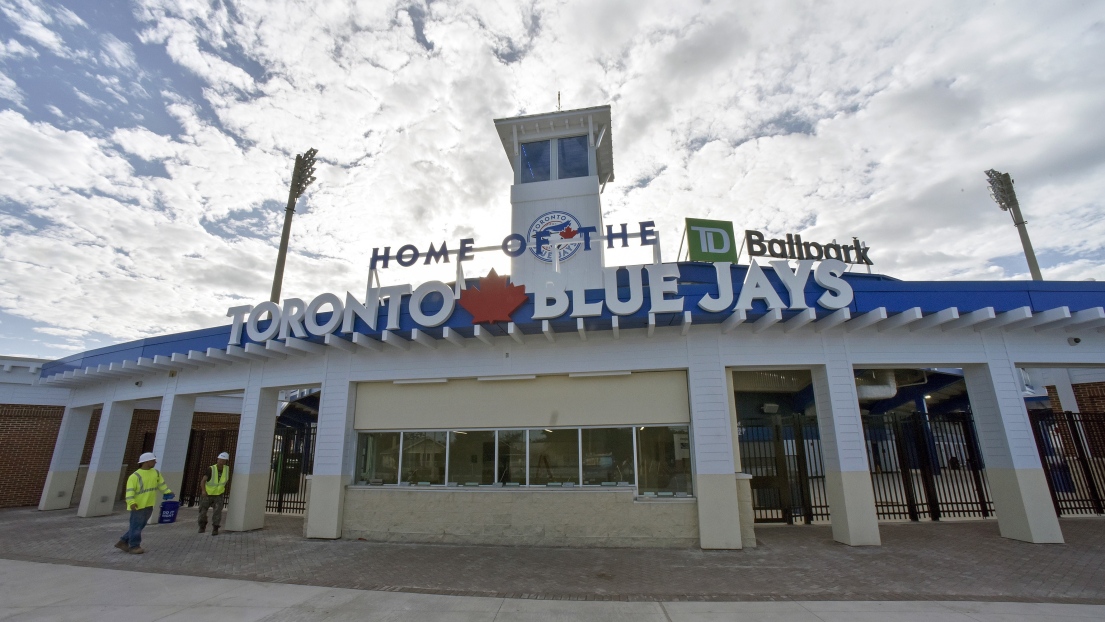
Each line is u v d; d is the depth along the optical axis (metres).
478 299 10.48
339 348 11.76
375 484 11.76
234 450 17.31
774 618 5.96
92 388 17.73
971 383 11.09
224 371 13.90
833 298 9.88
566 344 11.12
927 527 11.80
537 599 6.79
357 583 7.57
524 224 16.31
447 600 6.72
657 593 7.04
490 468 11.23
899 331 10.73
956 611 6.16
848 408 10.32
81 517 15.34
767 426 13.58
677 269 10.05
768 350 10.60
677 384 10.84
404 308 11.12
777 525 12.48
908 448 14.82
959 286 10.45
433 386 11.77
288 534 11.98
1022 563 8.41
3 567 8.76
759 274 9.91
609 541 10.20
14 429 18.50
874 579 7.62
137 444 21.00
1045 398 20.66
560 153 17.69
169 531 12.52
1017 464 10.20
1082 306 10.42
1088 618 5.87
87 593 7.09
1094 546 9.54
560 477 10.92
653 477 10.65
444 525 10.84
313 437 16.38
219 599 6.78
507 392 11.41
